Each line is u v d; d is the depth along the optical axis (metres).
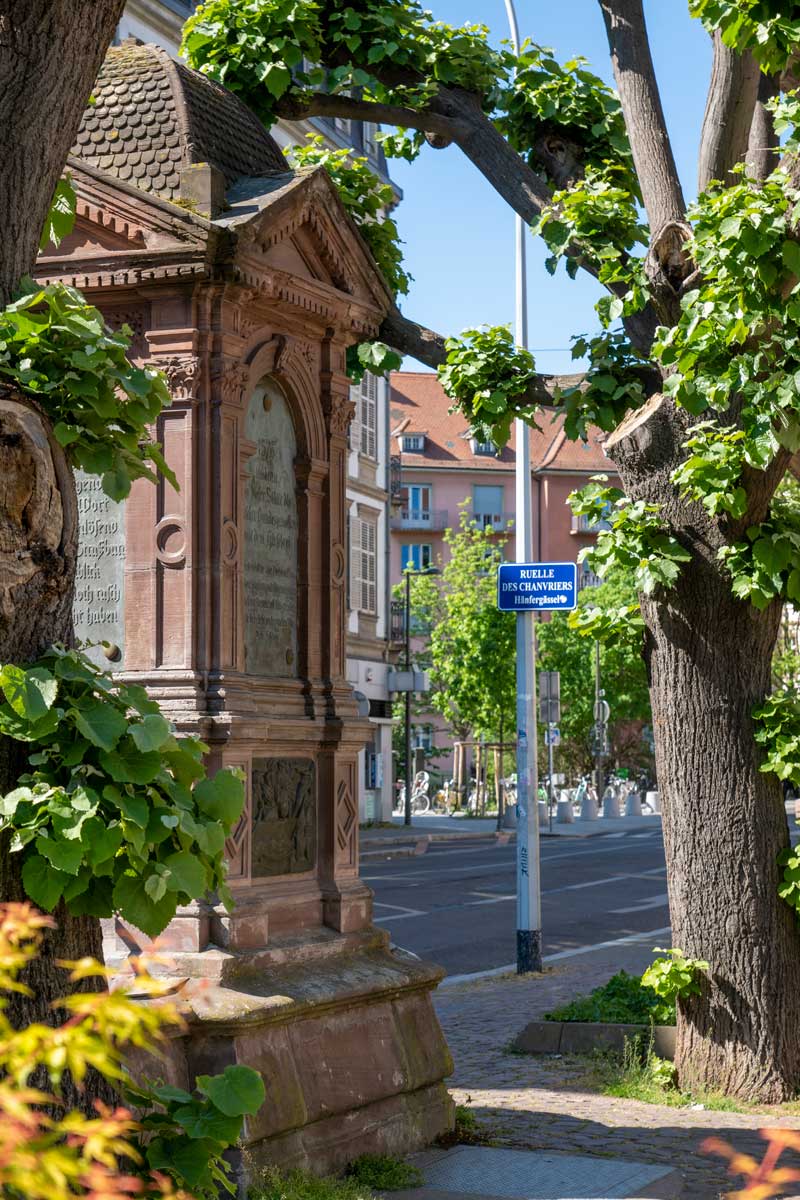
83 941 4.50
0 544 4.37
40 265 7.08
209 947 6.58
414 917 20.12
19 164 4.59
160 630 6.98
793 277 8.18
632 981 10.72
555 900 22.83
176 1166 4.00
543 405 9.92
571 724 65.75
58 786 4.24
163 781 4.37
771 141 9.88
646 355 9.66
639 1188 6.47
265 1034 6.29
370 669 46.47
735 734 9.19
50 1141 2.05
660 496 9.30
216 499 6.97
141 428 4.72
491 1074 9.48
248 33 10.01
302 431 7.86
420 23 10.66
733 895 9.02
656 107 9.82
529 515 16.69
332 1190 6.10
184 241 6.87
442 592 68.38
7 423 4.38
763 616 9.27
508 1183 6.57
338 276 7.98
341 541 8.09
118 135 7.37
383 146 11.25
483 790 57.69
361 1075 6.92
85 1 4.62
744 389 8.25
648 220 9.72
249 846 6.93
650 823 50.78
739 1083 8.82
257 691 7.27
